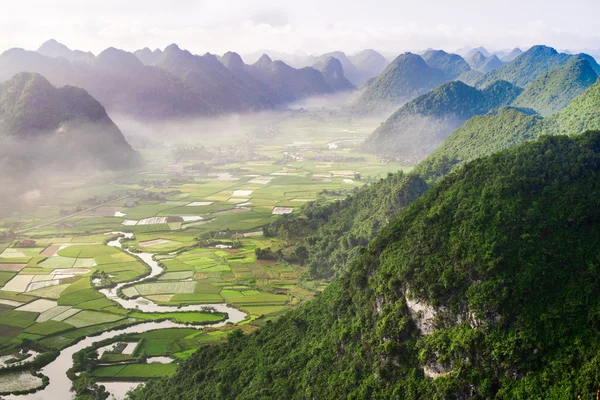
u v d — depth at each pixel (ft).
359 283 313.73
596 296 229.04
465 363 236.02
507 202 276.82
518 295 239.50
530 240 255.70
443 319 255.09
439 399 234.17
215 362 369.50
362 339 282.77
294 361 314.76
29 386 390.42
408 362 257.75
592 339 216.13
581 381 204.85
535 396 212.84
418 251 284.20
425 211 311.27
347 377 276.82
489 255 255.09
